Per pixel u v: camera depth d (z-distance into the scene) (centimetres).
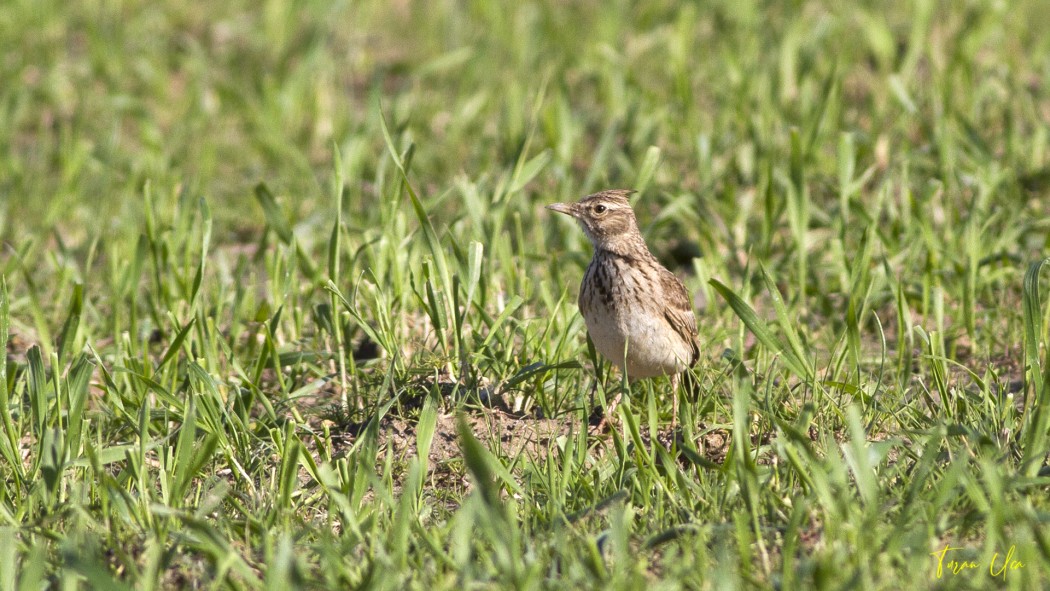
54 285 1439
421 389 1066
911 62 1770
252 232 1642
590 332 1091
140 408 1000
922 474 781
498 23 2205
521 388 1070
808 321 1284
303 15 2455
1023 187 1540
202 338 1126
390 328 1105
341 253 1365
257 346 1238
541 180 1700
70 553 696
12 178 1734
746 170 1633
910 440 913
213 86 2109
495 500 736
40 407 911
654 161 1320
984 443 825
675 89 1856
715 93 1900
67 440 885
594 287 1075
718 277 1327
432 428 883
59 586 768
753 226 1534
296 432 1035
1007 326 1220
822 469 781
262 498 891
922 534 748
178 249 1362
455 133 1819
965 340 1238
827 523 766
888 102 1797
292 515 857
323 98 1995
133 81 2159
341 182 1129
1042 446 823
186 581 780
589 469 927
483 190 1518
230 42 2342
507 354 1086
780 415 969
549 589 730
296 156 1728
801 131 1623
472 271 1072
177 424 1048
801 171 1280
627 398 930
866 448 810
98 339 1305
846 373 1098
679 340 1070
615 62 1852
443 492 935
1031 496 804
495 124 1923
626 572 746
